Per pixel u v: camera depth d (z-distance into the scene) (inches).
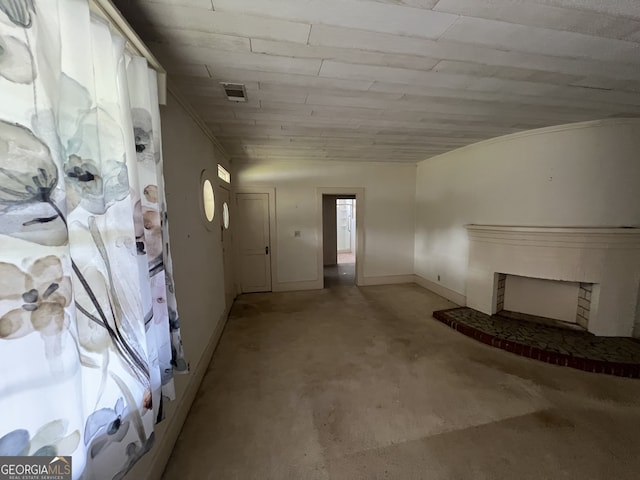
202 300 94.3
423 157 180.7
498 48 55.6
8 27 22.5
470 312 142.6
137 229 41.7
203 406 77.1
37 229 25.0
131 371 38.3
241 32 49.3
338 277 236.8
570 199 111.6
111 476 35.9
